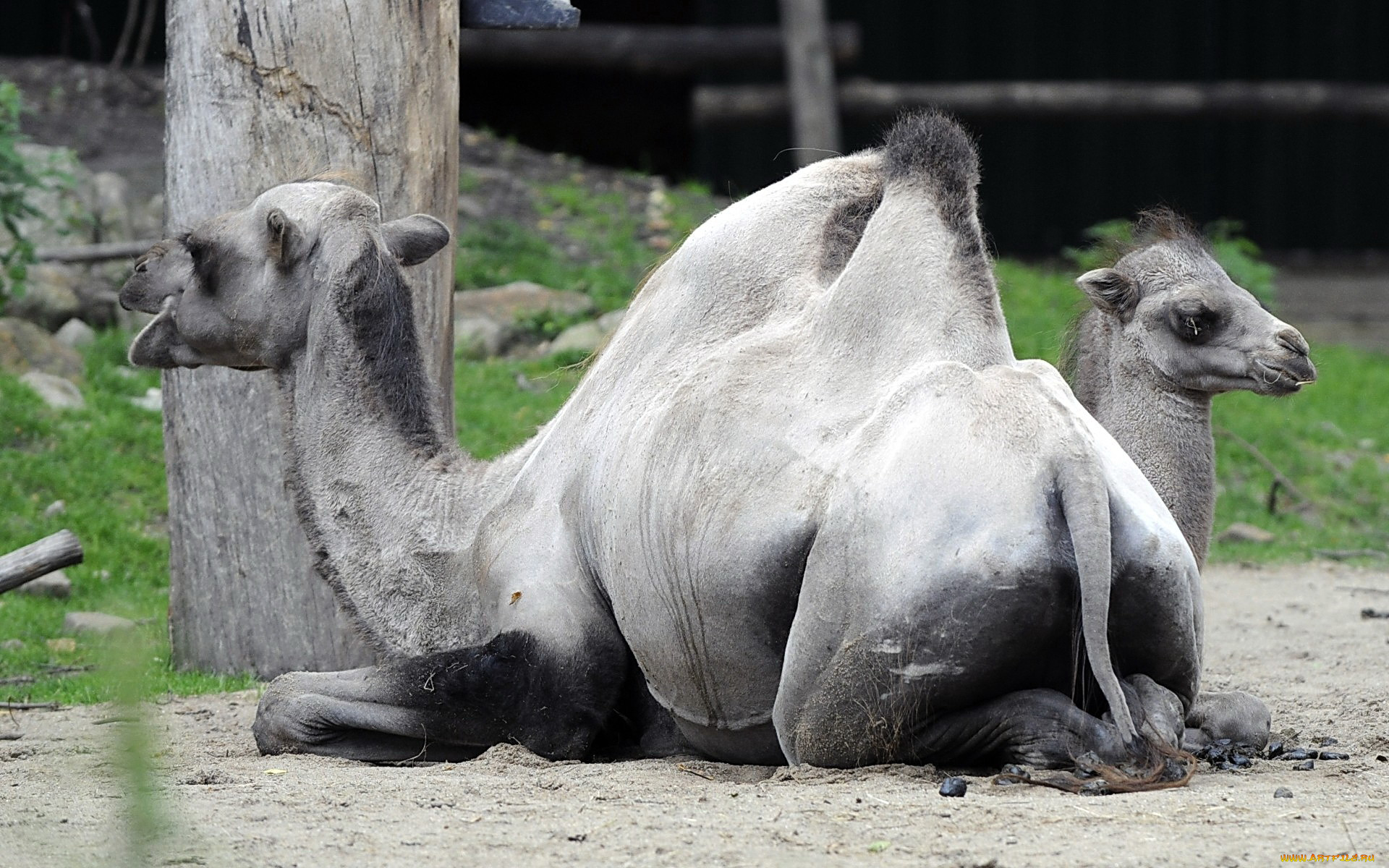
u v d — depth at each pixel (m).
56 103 68.62
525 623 21.88
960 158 20.95
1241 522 52.16
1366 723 24.28
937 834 16.03
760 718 20.59
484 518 22.98
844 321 20.44
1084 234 84.94
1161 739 18.20
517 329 56.69
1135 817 16.59
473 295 57.75
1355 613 38.78
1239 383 24.52
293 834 16.67
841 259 22.19
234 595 30.62
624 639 21.97
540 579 22.00
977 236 20.75
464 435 47.84
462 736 22.50
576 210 68.44
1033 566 17.97
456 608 22.84
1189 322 24.61
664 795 18.55
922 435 18.86
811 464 19.56
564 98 91.31
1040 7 85.06
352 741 23.02
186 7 29.98
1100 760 18.06
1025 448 18.47
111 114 68.56
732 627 20.00
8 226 48.84
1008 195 85.19
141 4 81.38
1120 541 18.45
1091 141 84.94
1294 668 31.05
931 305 20.16
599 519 21.56
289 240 23.66
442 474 23.53
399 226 25.31
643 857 15.50
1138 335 25.16
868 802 17.23
